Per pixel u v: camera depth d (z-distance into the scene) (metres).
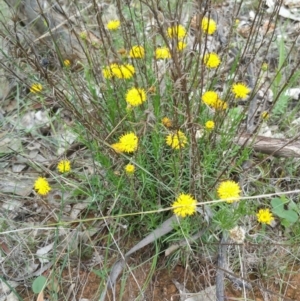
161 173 0.42
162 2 0.53
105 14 0.61
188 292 0.40
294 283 0.40
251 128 0.47
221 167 0.42
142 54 0.41
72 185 0.43
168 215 0.42
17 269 0.42
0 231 0.44
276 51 0.59
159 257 0.42
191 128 0.35
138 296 0.38
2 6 0.59
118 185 0.39
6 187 0.49
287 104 0.53
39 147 0.52
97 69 0.47
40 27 0.58
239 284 0.39
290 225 0.42
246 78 0.53
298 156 0.44
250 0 0.67
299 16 0.66
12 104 0.57
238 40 0.57
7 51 0.57
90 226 0.43
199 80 0.42
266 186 0.45
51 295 0.39
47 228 0.40
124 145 0.36
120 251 0.38
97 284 0.41
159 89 0.41
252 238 0.41
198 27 0.36
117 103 0.41
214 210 0.40
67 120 0.54
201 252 0.40
